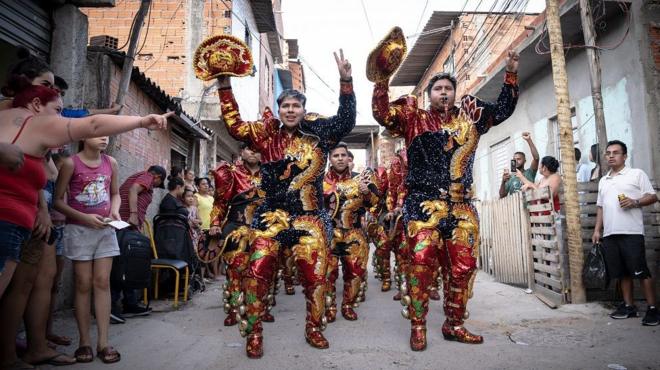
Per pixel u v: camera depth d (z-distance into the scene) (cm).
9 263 254
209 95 1198
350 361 346
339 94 362
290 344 396
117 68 674
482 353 358
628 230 461
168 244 627
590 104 899
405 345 387
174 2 1229
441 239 386
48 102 277
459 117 381
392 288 704
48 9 554
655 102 751
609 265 478
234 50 369
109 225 354
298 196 368
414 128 379
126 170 734
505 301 560
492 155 1409
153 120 240
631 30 782
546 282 573
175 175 736
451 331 392
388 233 657
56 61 557
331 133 367
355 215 510
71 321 492
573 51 954
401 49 351
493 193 1396
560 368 322
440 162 377
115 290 500
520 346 376
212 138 1319
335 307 483
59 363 347
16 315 327
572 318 467
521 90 1195
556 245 547
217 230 516
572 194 532
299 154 365
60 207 355
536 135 1123
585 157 912
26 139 255
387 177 638
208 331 455
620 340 388
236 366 341
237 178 527
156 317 523
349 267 490
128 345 403
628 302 469
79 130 246
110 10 1196
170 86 1202
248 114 1579
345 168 538
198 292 697
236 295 475
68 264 554
